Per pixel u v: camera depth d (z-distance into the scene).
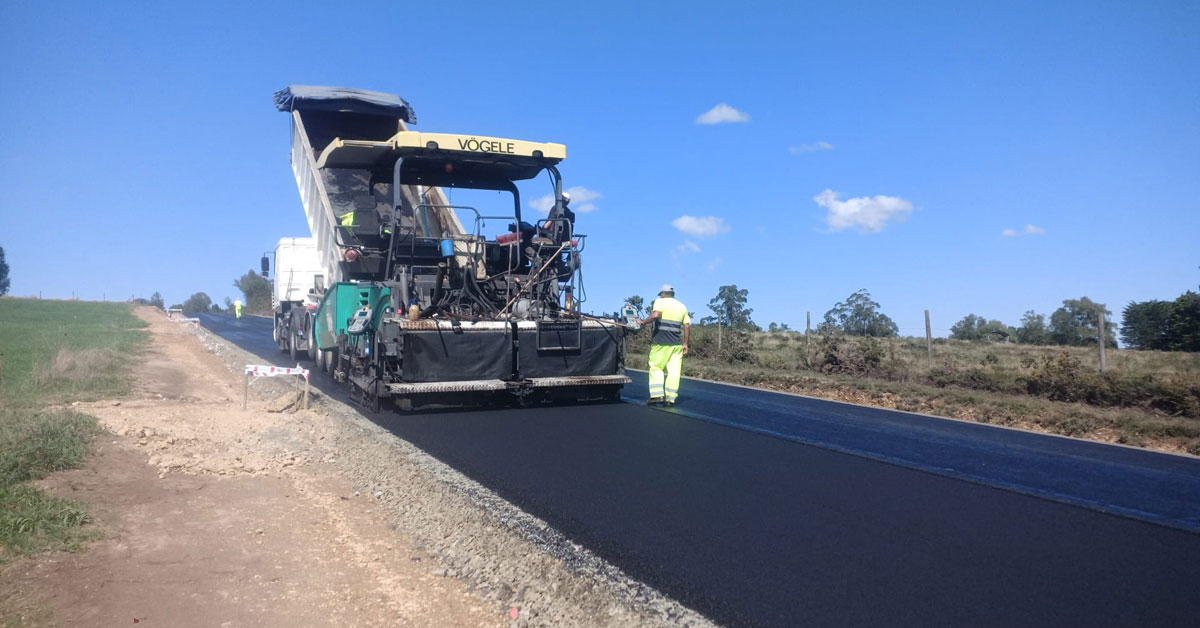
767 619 4.26
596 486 6.89
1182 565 5.14
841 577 4.86
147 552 5.34
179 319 40.97
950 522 6.00
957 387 15.45
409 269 11.25
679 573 4.90
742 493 6.72
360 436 9.02
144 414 10.17
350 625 4.51
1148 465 8.41
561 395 11.82
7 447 6.96
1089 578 4.88
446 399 11.18
